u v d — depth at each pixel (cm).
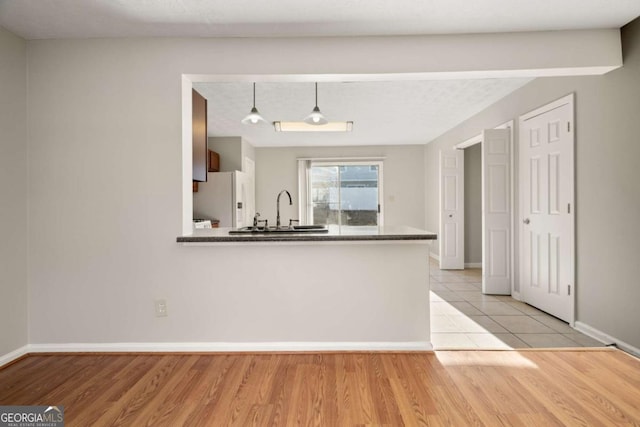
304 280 257
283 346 256
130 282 256
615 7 224
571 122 312
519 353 254
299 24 239
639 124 246
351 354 252
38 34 248
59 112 255
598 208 285
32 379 218
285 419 176
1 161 236
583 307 302
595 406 186
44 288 256
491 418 175
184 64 255
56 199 255
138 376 221
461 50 255
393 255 258
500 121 439
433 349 259
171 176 254
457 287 469
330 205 768
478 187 628
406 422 173
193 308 257
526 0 214
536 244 369
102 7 216
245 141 680
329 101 445
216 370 229
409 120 543
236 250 257
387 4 216
